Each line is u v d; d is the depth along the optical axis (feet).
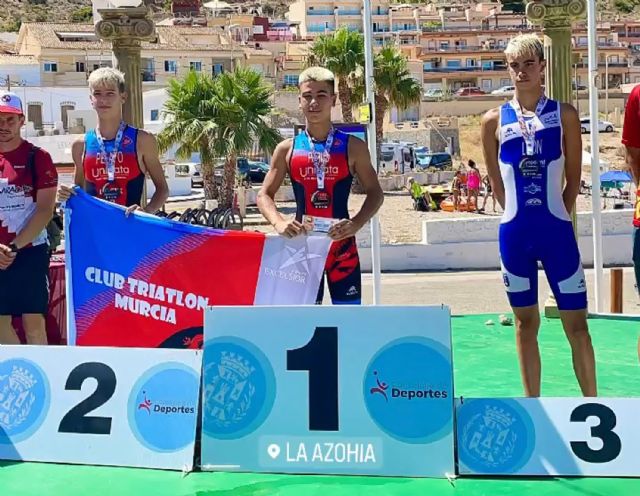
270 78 247.50
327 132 17.84
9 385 15.88
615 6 434.71
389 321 14.82
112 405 15.44
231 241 17.97
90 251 18.35
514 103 17.06
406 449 14.47
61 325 22.80
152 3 28.37
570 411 14.65
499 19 322.34
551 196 16.67
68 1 535.60
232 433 14.85
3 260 17.66
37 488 14.06
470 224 62.44
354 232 17.48
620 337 27.66
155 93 172.35
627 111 16.98
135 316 18.33
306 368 14.87
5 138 17.94
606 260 63.77
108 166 18.70
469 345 26.50
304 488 13.88
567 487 13.82
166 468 14.84
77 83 212.02
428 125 216.54
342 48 128.36
